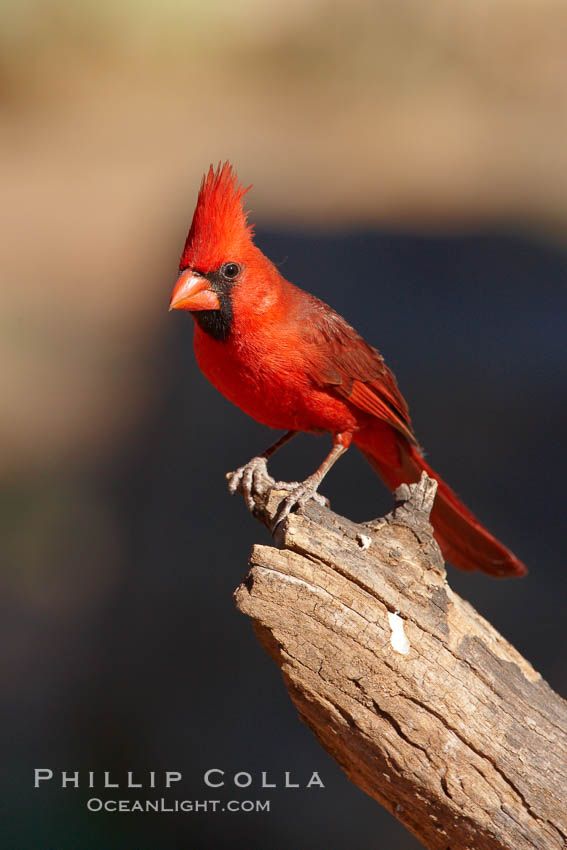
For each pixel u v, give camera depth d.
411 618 3.88
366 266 13.95
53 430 13.18
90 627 9.23
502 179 19.20
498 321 12.25
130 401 13.66
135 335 15.95
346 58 27.52
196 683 7.68
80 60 27.66
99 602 9.59
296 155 21.73
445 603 3.94
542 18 27.58
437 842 4.05
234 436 10.98
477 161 20.27
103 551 10.51
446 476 9.76
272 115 25.47
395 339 11.68
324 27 28.06
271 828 6.62
